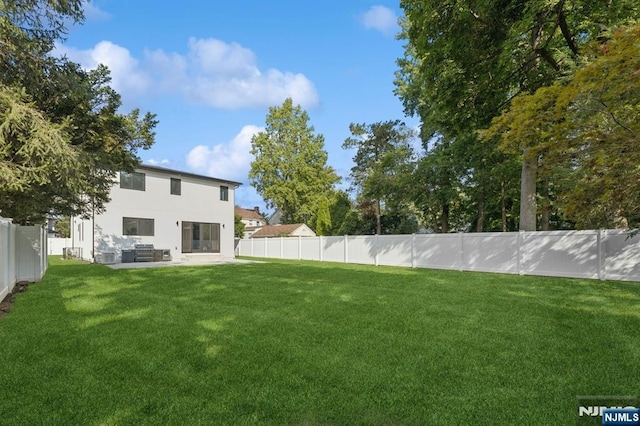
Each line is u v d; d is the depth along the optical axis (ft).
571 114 15.10
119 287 28.68
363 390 10.09
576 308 20.45
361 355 12.88
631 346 13.69
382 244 55.01
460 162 60.95
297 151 126.62
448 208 75.10
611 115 14.32
